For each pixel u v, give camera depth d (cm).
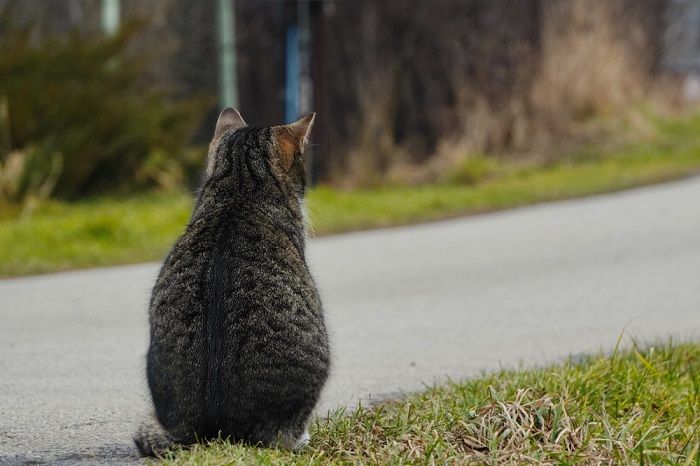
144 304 1958
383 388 1362
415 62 5103
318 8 3853
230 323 949
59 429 1184
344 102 5153
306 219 1158
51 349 1608
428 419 1084
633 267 2259
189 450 963
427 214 3142
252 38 5550
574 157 4369
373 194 3519
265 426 960
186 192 3962
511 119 4588
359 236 2747
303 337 978
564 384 1161
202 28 5381
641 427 1044
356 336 1686
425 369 1468
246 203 1055
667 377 1275
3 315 1867
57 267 2378
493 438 987
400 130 4997
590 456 960
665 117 4934
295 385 962
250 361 944
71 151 3681
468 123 4588
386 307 1911
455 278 2178
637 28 5216
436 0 5197
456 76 4975
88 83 3916
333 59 5216
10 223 2983
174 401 963
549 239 2633
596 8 4903
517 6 5069
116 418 1230
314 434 1059
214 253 991
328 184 3950
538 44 4956
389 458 961
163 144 4116
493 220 2986
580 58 4756
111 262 2445
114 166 3959
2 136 3625
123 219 2773
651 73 5516
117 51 4006
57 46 3931
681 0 5828
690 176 3838
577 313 1841
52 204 3366
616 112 4725
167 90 4316
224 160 1109
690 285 2061
